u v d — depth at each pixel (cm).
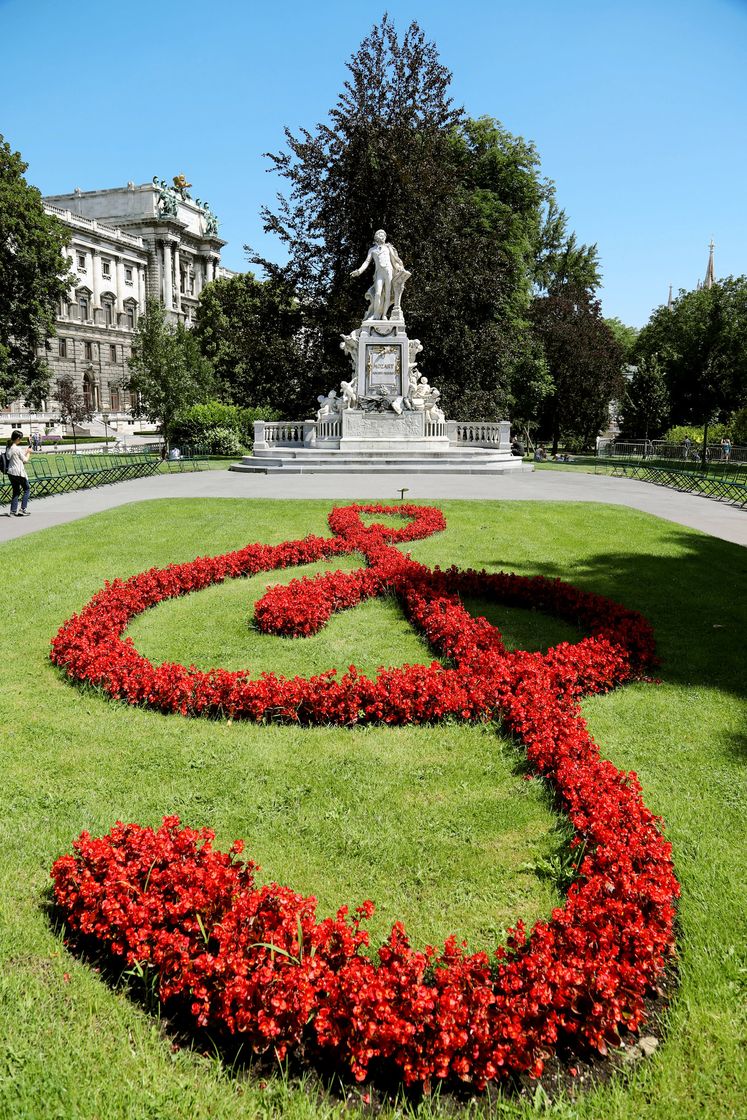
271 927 334
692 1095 290
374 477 2461
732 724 614
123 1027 316
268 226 4009
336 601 929
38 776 521
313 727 611
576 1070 304
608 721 621
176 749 563
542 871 423
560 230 6888
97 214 9838
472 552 1262
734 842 448
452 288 3722
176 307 10031
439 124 3906
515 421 5997
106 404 8894
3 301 4525
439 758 557
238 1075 298
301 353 4225
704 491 2269
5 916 377
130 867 373
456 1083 299
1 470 1627
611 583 1084
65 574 1070
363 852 439
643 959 332
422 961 314
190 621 882
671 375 5625
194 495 1908
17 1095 280
